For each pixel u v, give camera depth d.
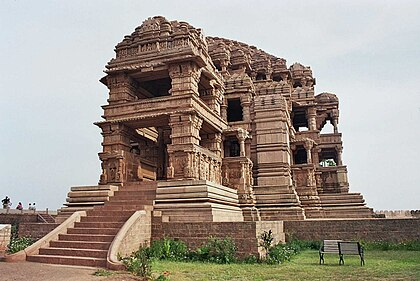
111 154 20.31
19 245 15.20
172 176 18.78
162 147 24.84
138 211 14.92
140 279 9.84
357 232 17.62
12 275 10.46
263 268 11.69
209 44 33.09
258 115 25.22
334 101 34.78
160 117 19.98
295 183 25.48
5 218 30.31
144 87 24.38
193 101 19.80
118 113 20.95
